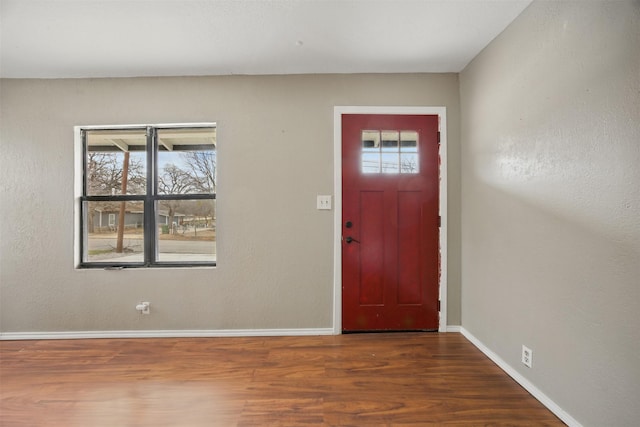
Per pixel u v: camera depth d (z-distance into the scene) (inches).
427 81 114.6
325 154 114.5
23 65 104.7
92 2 74.8
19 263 112.9
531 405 73.9
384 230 115.4
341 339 110.4
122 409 73.2
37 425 68.2
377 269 115.4
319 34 89.4
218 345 106.8
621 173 55.2
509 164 86.0
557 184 69.2
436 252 115.6
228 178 114.0
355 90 114.3
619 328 56.1
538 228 75.1
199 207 118.2
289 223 114.4
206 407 73.7
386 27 86.4
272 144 114.3
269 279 114.5
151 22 83.0
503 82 88.3
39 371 90.4
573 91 64.8
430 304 116.1
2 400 76.8
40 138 113.3
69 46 93.9
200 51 98.0
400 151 115.0
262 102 114.2
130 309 113.9
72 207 113.7
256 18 81.8
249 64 106.8
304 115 114.3
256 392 79.4
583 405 63.2
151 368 91.7
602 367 59.2
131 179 117.8
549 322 72.0
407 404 74.4
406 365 92.4
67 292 113.2
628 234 54.3
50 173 113.3
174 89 114.3
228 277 114.2
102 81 114.2
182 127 118.3
